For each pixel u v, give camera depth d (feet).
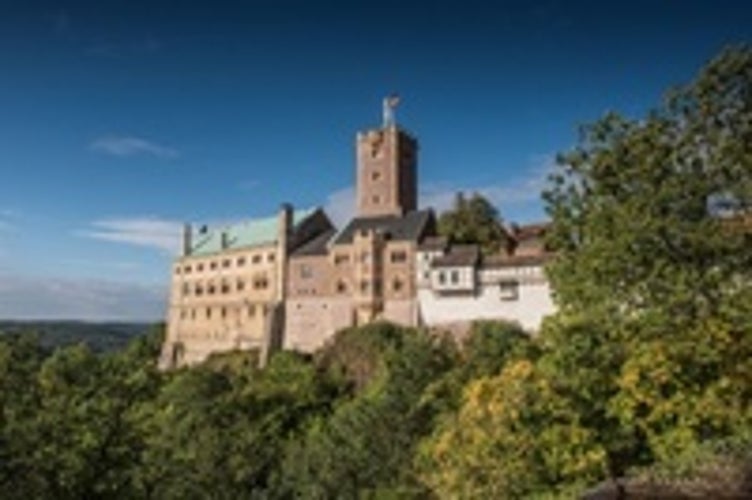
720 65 88.69
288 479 235.81
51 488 119.34
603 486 73.31
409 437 224.94
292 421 300.81
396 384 255.50
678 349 89.86
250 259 415.44
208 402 299.17
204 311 431.84
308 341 381.19
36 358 134.21
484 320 324.60
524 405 111.34
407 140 408.46
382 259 362.12
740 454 79.30
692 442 90.53
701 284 86.99
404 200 403.75
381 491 213.25
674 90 91.91
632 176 91.50
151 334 500.33
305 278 389.39
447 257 342.44
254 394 311.68
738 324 87.10
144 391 234.38
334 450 232.53
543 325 106.22
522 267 322.75
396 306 354.95
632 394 98.17
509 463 110.93
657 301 89.51
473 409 121.39
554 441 105.40
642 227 88.22
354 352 334.44
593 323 96.99
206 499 209.26
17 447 115.55
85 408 127.75
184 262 447.01
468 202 380.99
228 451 227.20
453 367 265.54
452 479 120.88
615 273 92.17
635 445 103.91
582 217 97.91
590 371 102.22
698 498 67.41
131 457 136.56
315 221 418.10
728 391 90.74
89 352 152.87
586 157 96.53
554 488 106.42
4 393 121.39
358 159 406.82
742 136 89.25
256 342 404.77
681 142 90.27
